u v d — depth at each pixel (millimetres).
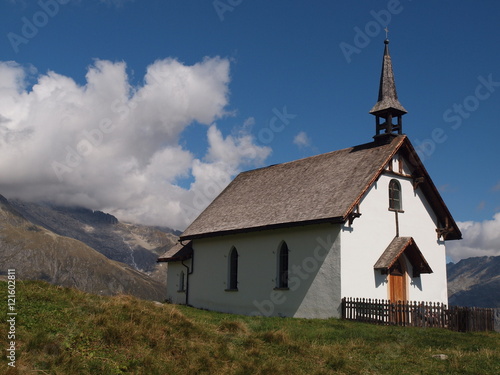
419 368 14594
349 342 17891
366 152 33656
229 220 37438
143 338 14117
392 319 25438
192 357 13312
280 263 32438
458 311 24531
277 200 35094
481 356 16062
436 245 34844
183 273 41750
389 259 29688
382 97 34188
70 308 15859
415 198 33875
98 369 11773
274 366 13383
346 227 28938
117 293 20438
